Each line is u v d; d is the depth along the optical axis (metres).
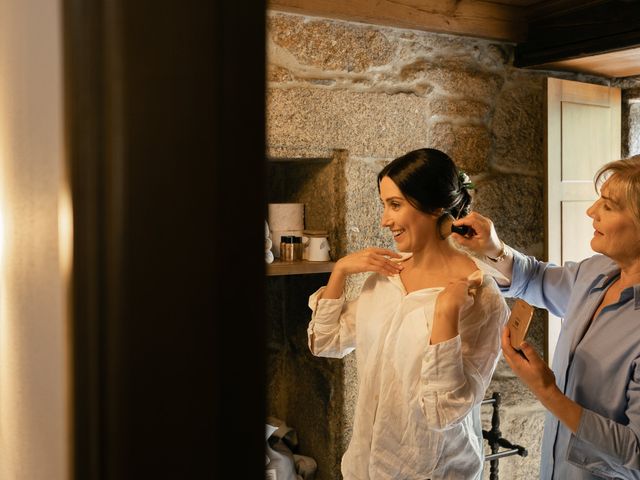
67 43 0.26
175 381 0.28
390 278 1.85
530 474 3.07
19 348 0.37
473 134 2.83
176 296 0.27
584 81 3.18
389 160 2.62
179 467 0.28
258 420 0.29
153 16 0.27
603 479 1.70
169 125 0.27
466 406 1.62
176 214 0.27
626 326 1.66
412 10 2.56
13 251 0.37
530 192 3.00
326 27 2.47
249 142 0.28
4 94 0.38
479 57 2.84
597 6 2.59
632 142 3.25
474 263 1.87
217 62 0.27
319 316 1.93
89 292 0.27
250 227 0.28
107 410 0.27
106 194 0.26
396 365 1.74
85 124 0.26
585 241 3.11
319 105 2.47
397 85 2.64
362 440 1.82
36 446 0.34
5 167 0.38
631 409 1.59
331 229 2.59
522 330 1.64
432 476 1.72
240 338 0.28
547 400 1.61
